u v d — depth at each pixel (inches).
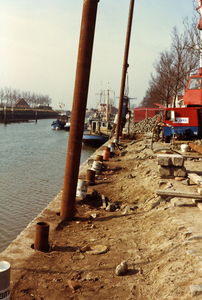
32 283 180.2
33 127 3897.6
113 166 660.1
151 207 327.0
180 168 384.5
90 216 332.8
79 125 309.3
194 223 238.7
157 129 920.9
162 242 221.9
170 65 1604.3
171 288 157.6
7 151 1660.9
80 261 211.5
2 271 140.7
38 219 297.3
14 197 742.5
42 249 228.1
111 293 169.6
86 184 391.9
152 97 2459.4
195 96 802.2
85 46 308.8
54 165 1248.2
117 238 251.3
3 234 517.7
